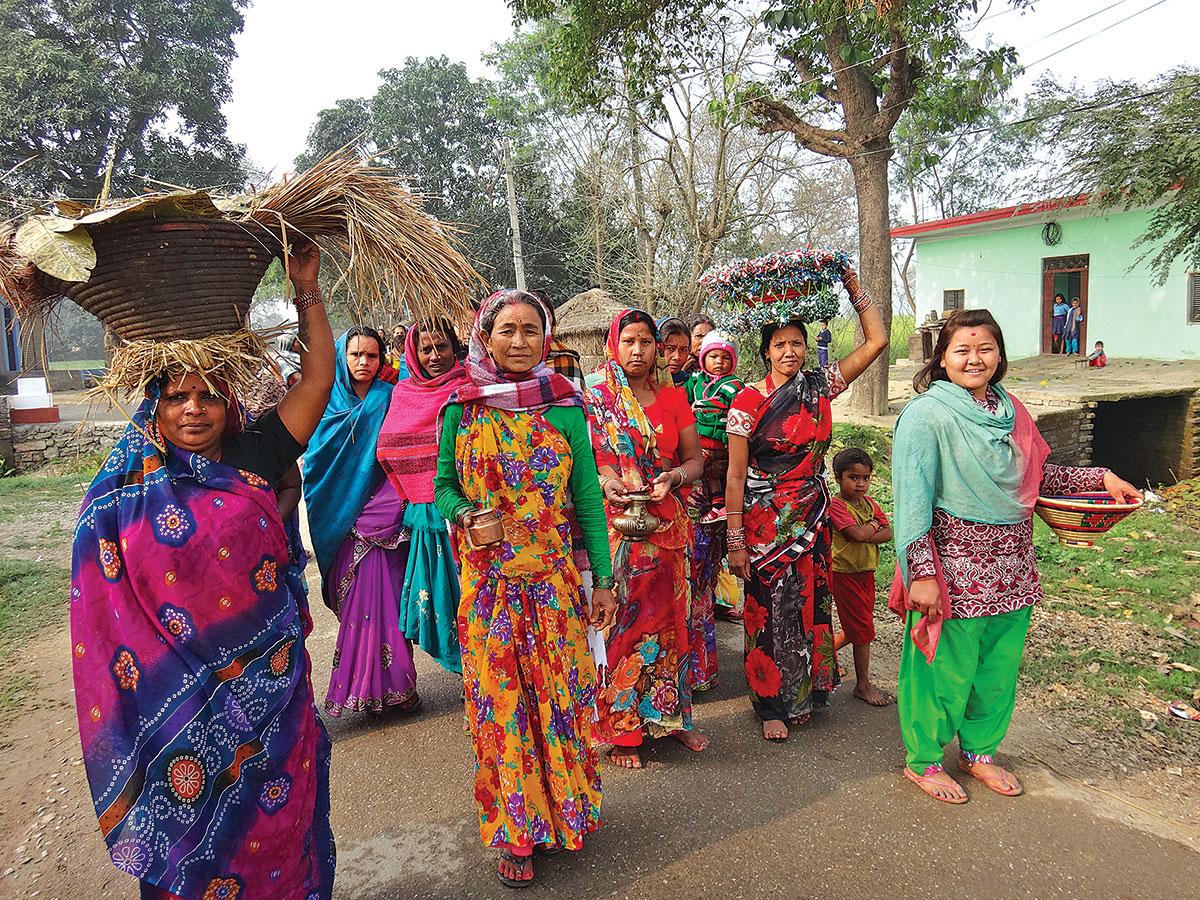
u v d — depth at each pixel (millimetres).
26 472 13875
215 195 2176
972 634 3027
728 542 3613
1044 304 19109
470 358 2678
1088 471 3082
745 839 2891
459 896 2668
